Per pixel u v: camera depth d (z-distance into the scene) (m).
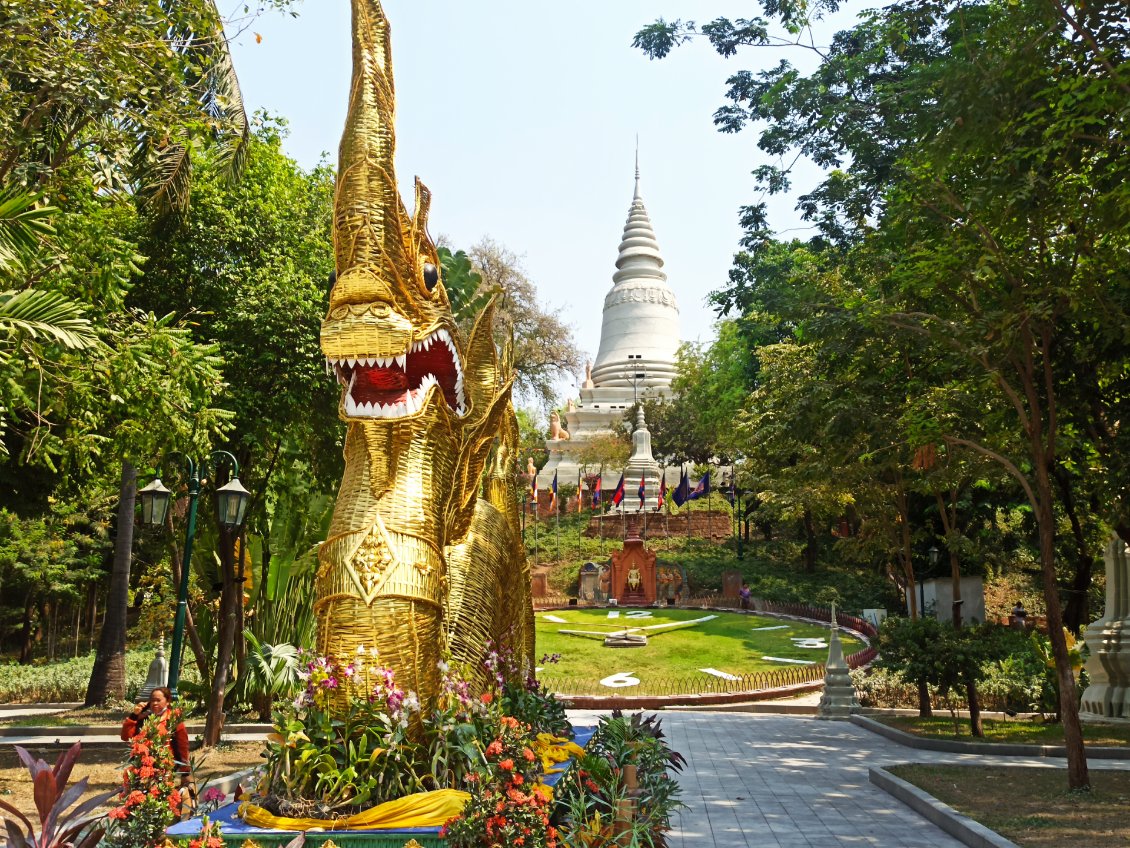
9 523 36.66
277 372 17.39
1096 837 9.62
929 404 17.22
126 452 14.81
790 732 21.05
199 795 10.37
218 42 13.30
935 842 10.16
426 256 8.02
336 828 6.10
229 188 17.73
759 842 10.24
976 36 12.59
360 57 7.46
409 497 7.13
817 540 53.38
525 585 10.46
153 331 13.66
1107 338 13.63
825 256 26.27
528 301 45.22
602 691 28.38
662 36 22.22
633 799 7.49
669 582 48.66
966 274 13.59
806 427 20.84
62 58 11.34
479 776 6.12
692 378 58.81
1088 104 10.75
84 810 6.13
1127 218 11.55
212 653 21.22
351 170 7.27
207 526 20.67
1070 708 12.61
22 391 12.26
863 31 20.14
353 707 6.57
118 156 14.10
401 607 6.78
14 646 50.22
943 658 18.48
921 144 13.44
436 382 7.54
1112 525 15.97
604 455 62.94
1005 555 37.44
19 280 12.68
